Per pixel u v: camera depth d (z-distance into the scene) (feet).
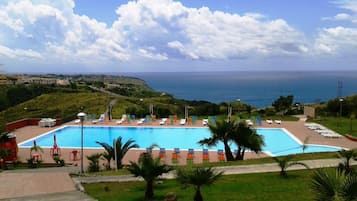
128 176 48.88
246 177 44.47
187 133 106.42
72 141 94.89
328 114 127.13
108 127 112.47
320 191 21.50
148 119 120.06
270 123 112.47
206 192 37.76
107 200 36.63
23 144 87.61
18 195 39.75
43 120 113.19
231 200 34.47
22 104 204.13
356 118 118.01
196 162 67.41
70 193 40.29
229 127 61.21
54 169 59.52
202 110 141.59
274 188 38.70
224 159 67.92
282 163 44.93
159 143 93.50
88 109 175.11
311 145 82.02
